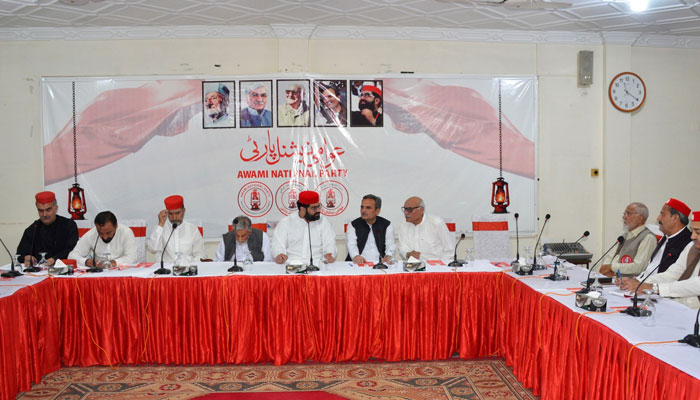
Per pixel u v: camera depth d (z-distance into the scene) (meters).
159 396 3.32
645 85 6.21
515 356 3.56
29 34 5.67
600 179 6.17
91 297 3.76
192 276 3.79
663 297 3.10
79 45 5.78
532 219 6.07
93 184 5.82
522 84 6.00
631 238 4.14
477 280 3.87
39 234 4.63
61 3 4.87
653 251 3.87
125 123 5.80
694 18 5.40
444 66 5.98
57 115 5.78
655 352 2.15
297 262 3.91
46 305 3.63
